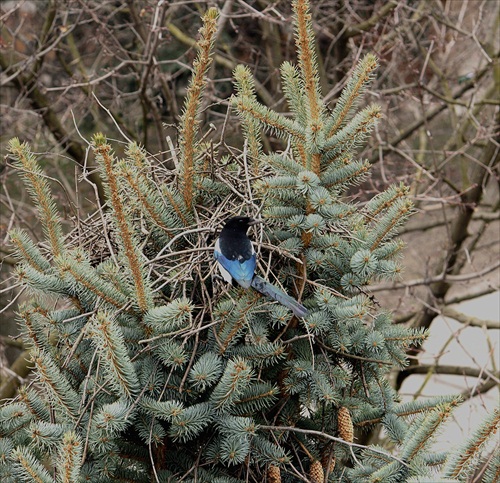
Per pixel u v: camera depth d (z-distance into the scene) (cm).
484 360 1273
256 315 408
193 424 373
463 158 972
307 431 393
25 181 420
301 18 397
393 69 1021
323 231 435
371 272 394
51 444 370
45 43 938
